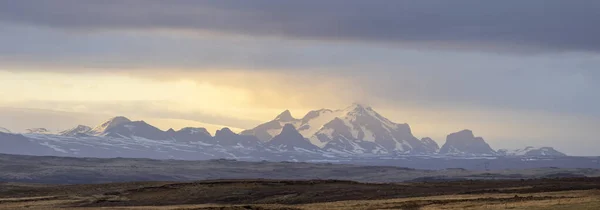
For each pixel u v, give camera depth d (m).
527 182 199.88
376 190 183.12
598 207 119.81
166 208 143.38
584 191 161.25
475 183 198.75
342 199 170.00
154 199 175.88
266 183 193.12
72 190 196.00
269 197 176.50
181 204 167.75
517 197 149.00
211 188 187.12
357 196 173.88
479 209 126.19
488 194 165.50
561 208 121.06
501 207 127.56
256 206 142.50
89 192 190.12
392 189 184.00
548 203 130.75
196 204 164.62
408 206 140.88
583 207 120.88
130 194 182.88
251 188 186.88
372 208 137.50
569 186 182.38
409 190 181.00
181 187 188.88
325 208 137.88
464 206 134.38
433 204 142.88
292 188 186.38
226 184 192.12
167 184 194.88
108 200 174.88
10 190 199.75
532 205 128.25
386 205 142.75
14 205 166.00
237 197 176.62
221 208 140.00
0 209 152.62
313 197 174.62
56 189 198.62
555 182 196.62
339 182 196.88
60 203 170.12
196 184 192.12
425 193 174.88
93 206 165.12
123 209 144.62
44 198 180.12
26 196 187.38
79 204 168.75
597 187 177.38
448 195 166.25
